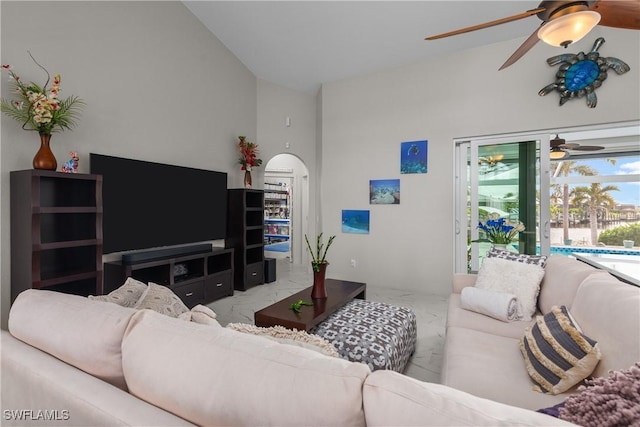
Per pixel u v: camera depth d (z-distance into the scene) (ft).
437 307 12.27
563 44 6.32
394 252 15.05
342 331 6.63
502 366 4.85
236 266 14.71
